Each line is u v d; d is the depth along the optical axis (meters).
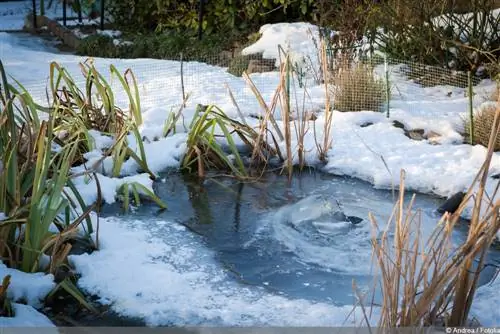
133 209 5.01
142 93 7.49
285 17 10.49
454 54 8.02
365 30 8.10
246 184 5.52
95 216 4.77
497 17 7.82
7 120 4.39
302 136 5.70
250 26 10.53
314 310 3.71
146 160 5.72
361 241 4.59
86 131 5.55
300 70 8.13
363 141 6.11
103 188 5.12
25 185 4.23
